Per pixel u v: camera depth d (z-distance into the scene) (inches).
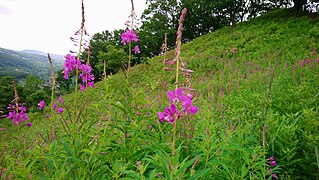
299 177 111.6
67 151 101.6
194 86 376.2
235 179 96.4
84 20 124.6
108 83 136.4
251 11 1282.0
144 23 1648.6
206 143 96.8
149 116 129.4
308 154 115.8
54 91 145.3
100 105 142.2
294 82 251.4
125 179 84.1
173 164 78.7
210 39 961.5
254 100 161.8
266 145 120.4
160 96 158.2
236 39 813.9
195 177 76.4
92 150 96.7
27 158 99.3
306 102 162.1
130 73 152.3
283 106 170.6
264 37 708.7
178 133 117.8
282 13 945.5
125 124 123.3
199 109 178.2
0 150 137.1
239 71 439.2
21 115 152.0
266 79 298.7
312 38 563.2
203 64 616.1
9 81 1400.1
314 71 295.9
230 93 300.8
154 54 1737.2
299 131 130.5
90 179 97.0
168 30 1524.4
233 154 112.3
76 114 124.8
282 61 443.2
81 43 126.5
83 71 130.1
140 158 112.4
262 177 98.1
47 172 103.6
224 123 156.1
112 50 1009.5
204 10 1578.5
